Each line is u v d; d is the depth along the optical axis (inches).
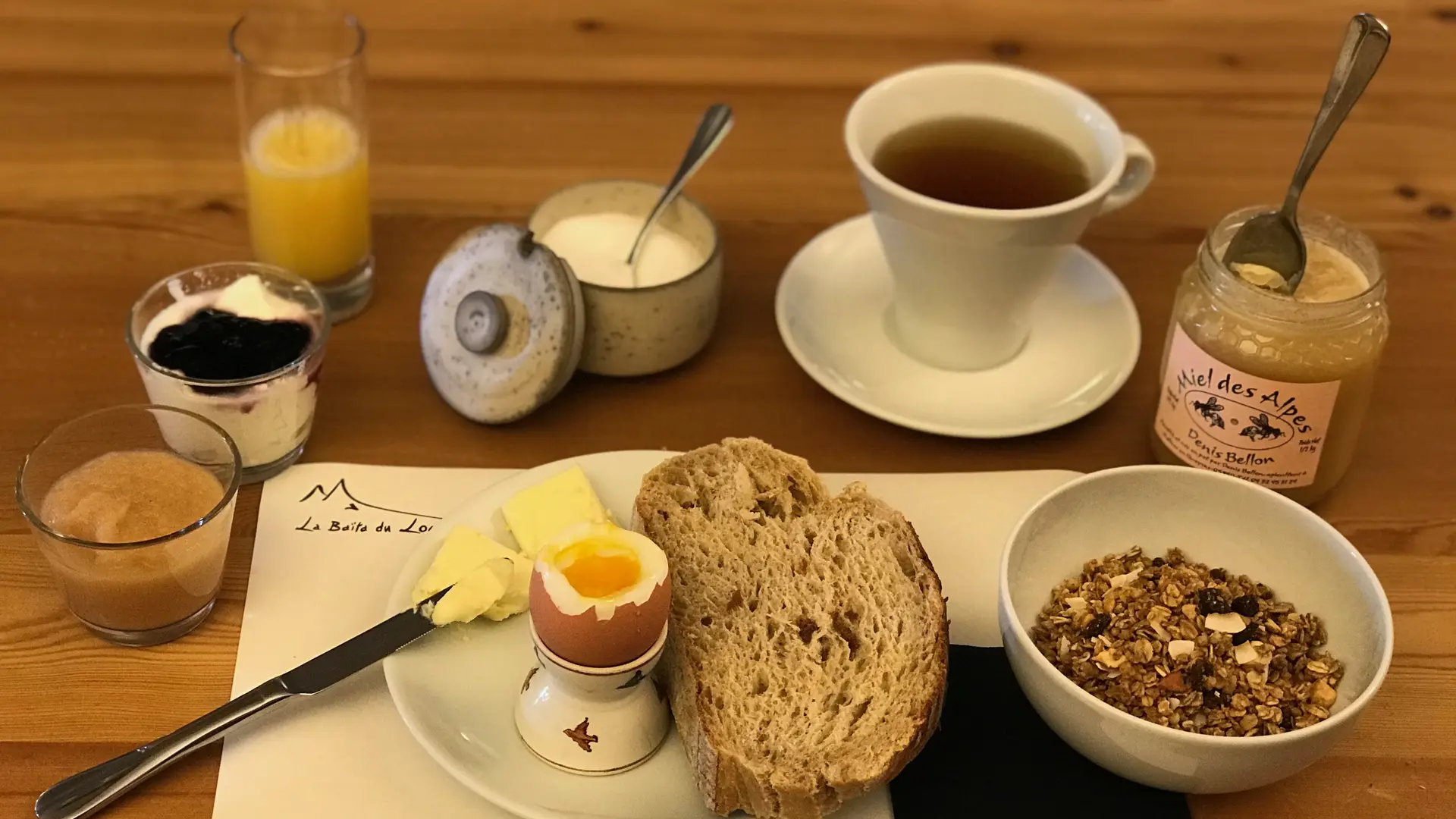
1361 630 20.3
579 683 19.1
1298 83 32.9
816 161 30.3
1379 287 21.6
